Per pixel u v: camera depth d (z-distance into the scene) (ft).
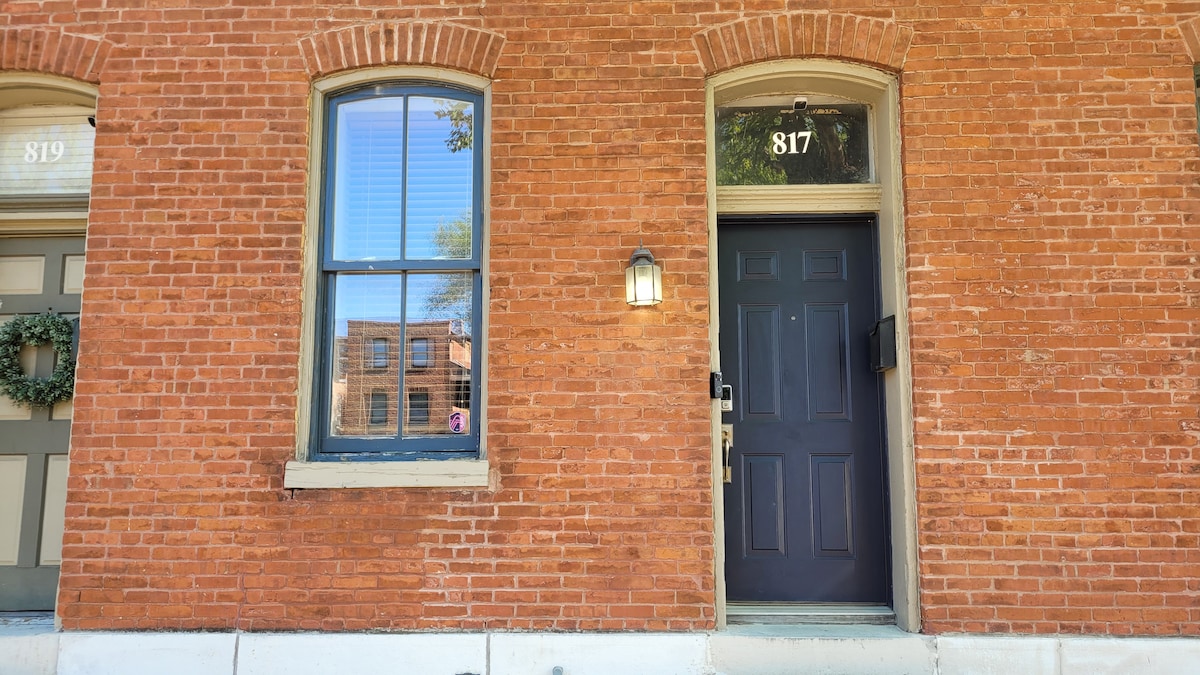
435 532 13.83
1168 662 13.11
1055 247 14.05
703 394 14.01
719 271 15.83
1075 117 14.32
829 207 15.46
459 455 14.47
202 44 14.94
